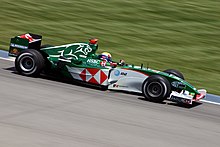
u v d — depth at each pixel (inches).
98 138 1305.4
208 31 3191.4
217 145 1384.1
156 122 1526.8
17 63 1856.5
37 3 3294.8
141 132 1406.3
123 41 2780.5
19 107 1485.0
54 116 1443.2
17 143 1195.9
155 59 2529.5
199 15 3489.2
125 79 1824.6
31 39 1900.8
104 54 1911.9
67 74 1867.6
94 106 1605.6
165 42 2871.6
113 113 1556.3
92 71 1834.4
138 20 3221.0
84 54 1886.1
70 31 2824.8
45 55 1902.1
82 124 1405.0
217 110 1795.0
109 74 1840.6
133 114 1576.0
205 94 1851.6
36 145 1198.3
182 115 1654.8
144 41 2834.6
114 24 3078.2
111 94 1804.9
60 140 1251.8
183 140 1389.0
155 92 1753.2
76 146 1223.5
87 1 3496.6
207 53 2773.1
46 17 3029.0
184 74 2326.5
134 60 2458.2
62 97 1659.7
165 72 1934.1
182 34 3065.9
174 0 3786.9
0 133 1246.9
